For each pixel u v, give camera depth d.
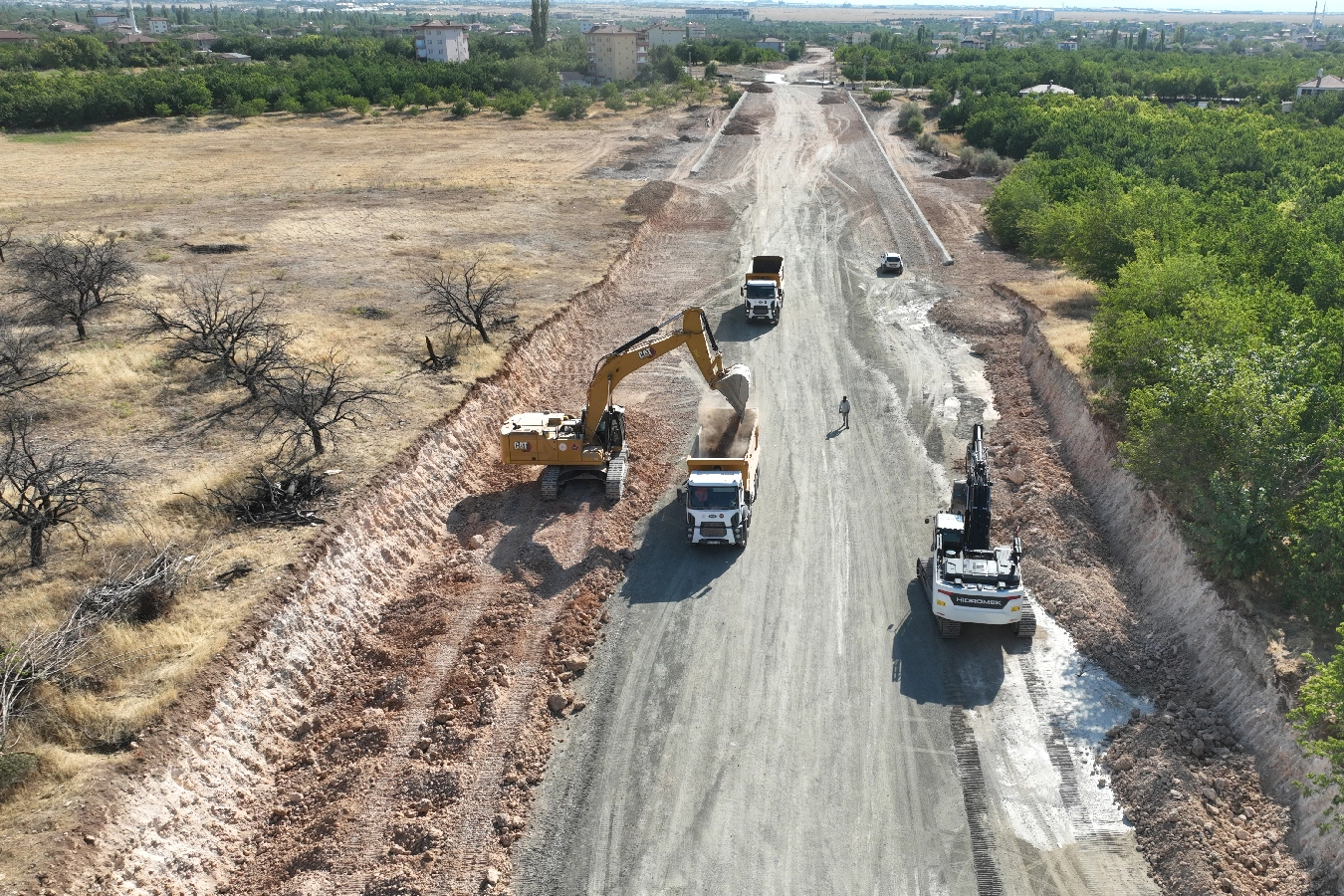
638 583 23.92
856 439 31.64
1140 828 16.45
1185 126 78.19
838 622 22.23
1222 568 20.62
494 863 15.95
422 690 20.00
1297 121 87.81
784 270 51.19
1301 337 25.19
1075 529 25.39
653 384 36.16
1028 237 52.16
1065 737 18.62
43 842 14.41
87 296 37.56
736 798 17.25
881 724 19.02
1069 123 77.19
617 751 18.44
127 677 18.00
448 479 28.23
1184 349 24.14
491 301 39.34
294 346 34.97
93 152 83.25
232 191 66.88
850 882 15.57
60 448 26.23
